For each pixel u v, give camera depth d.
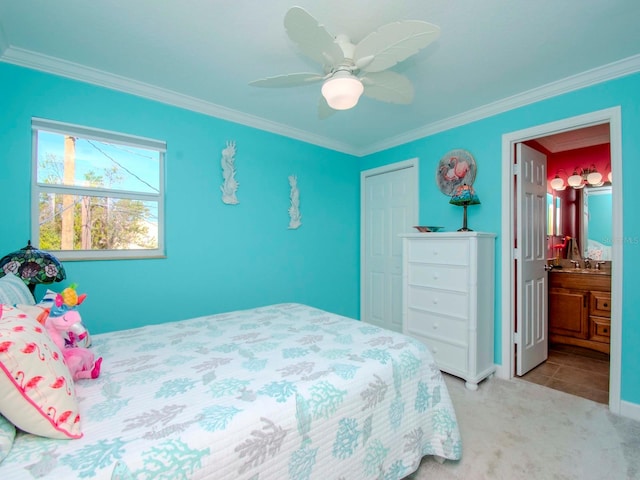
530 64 1.98
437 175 3.02
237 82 2.24
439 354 2.56
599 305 3.06
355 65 1.44
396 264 3.51
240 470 0.85
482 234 2.40
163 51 1.87
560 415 1.98
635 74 1.93
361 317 3.89
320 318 2.01
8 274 1.42
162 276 2.41
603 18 1.55
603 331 3.03
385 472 1.24
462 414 1.99
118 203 2.29
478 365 2.38
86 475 0.68
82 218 2.16
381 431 1.24
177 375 1.17
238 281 2.83
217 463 0.81
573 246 3.53
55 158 2.06
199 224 2.59
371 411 1.21
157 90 2.33
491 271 2.56
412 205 3.32
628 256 1.95
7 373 0.73
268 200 3.04
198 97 2.48
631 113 1.95
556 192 3.64
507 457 1.59
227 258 2.76
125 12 1.54
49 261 1.62
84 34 1.71
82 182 2.15
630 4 1.46
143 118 2.32
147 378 1.15
